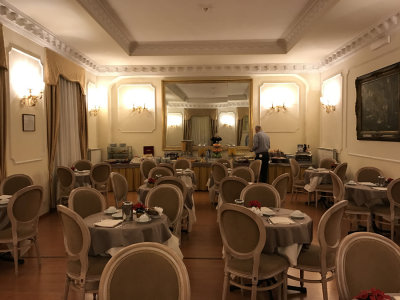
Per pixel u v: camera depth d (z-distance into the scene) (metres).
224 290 2.93
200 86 9.33
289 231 2.92
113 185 4.83
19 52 5.49
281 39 7.50
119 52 7.61
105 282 1.60
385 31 5.65
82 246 2.68
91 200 3.77
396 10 5.09
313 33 6.22
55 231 5.29
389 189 4.46
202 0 5.27
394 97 5.45
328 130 8.53
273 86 9.23
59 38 6.49
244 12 5.79
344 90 7.51
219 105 9.34
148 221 3.21
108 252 2.91
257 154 8.32
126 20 6.17
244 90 9.27
